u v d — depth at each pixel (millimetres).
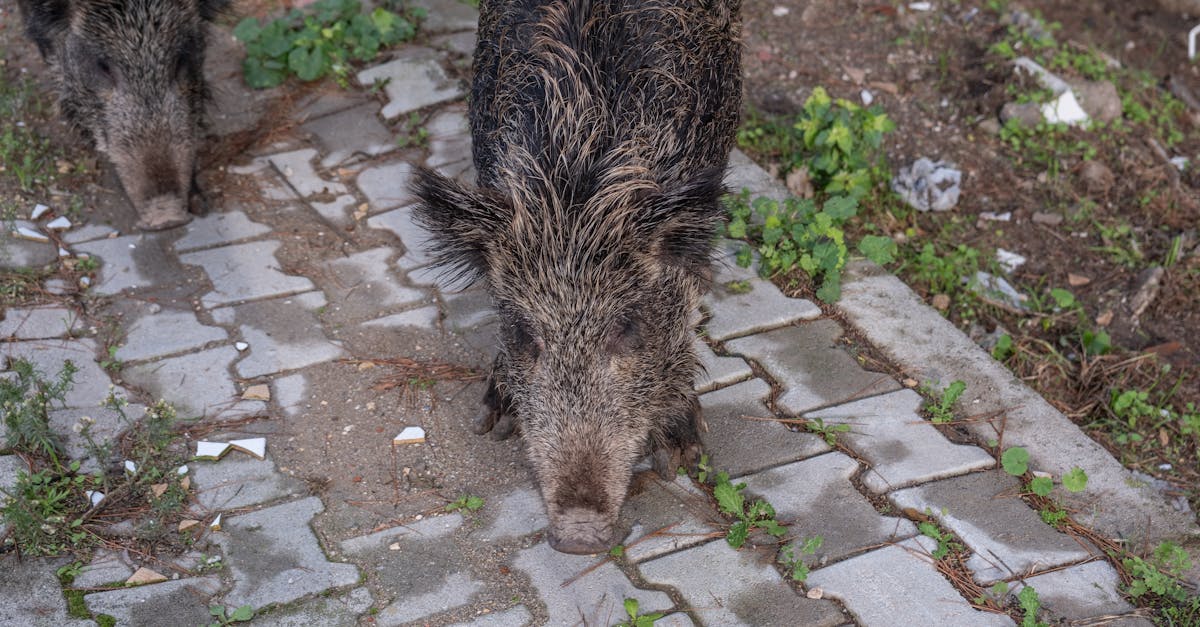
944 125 3645
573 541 2607
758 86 3725
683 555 2721
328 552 2721
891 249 3244
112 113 3225
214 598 2656
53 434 2805
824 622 2639
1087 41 3963
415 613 2648
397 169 3412
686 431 2834
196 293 3117
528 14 2871
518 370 2676
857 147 3416
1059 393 3115
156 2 3215
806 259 3145
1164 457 2998
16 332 3010
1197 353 3186
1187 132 3695
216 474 2820
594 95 2738
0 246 3150
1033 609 2617
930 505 2779
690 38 2848
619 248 2615
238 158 3424
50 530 2707
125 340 3016
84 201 3291
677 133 2775
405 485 2820
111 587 2664
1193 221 3434
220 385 2953
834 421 2908
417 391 2963
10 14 3789
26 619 2619
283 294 3125
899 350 3029
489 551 2725
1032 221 3439
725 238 3201
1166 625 2641
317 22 3723
